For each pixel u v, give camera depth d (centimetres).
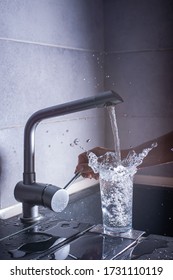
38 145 98
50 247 68
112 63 128
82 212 103
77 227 79
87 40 118
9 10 87
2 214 86
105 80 129
